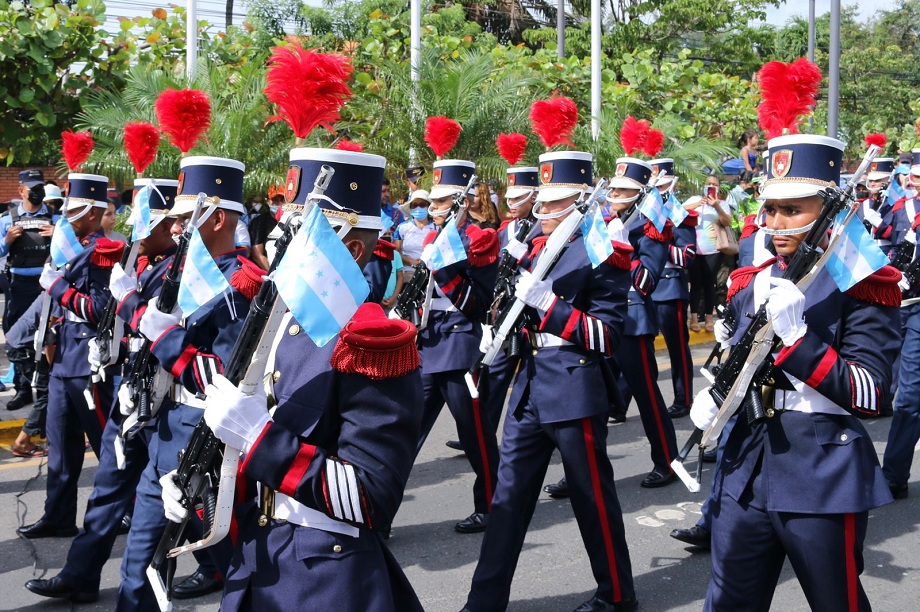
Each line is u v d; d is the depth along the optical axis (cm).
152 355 351
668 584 458
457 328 541
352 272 209
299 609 229
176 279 339
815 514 291
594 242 400
